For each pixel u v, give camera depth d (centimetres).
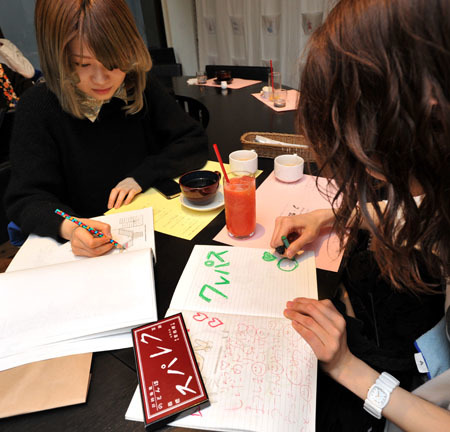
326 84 40
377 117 38
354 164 44
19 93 232
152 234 84
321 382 60
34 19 84
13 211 95
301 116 46
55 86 94
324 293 64
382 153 39
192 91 226
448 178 39
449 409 52
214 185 91
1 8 282
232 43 356
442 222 44
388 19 33
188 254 76
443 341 62
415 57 33
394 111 36
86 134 112
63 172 116
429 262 53
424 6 32
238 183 77
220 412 45
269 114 171
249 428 43
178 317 58
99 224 82
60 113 105
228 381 48
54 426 45
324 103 42
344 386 56
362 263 85
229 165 118
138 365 50
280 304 61
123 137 122
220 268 71
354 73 37
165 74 284
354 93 38
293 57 299
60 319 57
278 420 44
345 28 37
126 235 84
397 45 34
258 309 60
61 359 52
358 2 36
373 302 83
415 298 79
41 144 103
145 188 107
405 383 68
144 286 63
